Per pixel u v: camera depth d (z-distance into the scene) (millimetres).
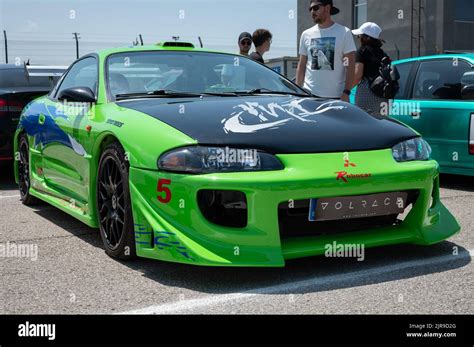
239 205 2551
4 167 7473
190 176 2551
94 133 3211
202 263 2496
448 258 2963
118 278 2752
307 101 3275
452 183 5551
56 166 3922
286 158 2600
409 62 5926
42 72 6996
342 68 4961
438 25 15680
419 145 2979
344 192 2611
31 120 4426
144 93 3461
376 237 2820
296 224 2691
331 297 2428
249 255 2529
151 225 2674
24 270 2916
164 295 2500
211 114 2902
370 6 17406
